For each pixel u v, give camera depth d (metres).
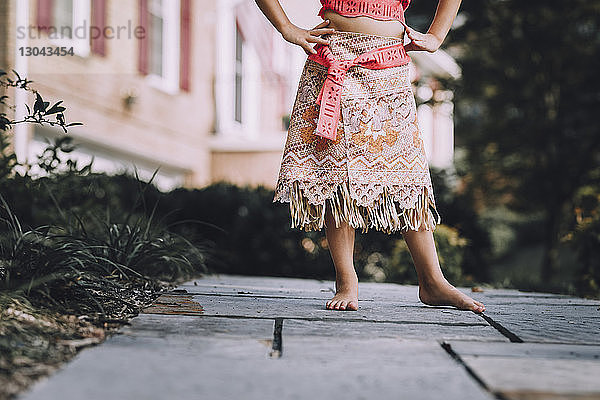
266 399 1.65
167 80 11.11
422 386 1.79
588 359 2.17
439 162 15.48
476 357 2.15
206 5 12.02
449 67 13.51
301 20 11.09
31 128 8.12
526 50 9.05
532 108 9.58
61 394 1.64
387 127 3.28
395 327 2.72
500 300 4.16
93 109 9.31
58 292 2.89
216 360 2.03
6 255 3.08
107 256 3.95
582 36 8.94
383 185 3.25
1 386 1.69
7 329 2.23
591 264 5.80
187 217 7.63
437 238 6.83
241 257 7.59
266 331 2.53
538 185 9.41
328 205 3.33
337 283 3.35
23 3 7.88
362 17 3.31
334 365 2.01
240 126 12.85
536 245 17.89
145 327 2.53
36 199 4.56
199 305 3.19
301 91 3.36
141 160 10.64
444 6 3.49
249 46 12.85
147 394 1.66
